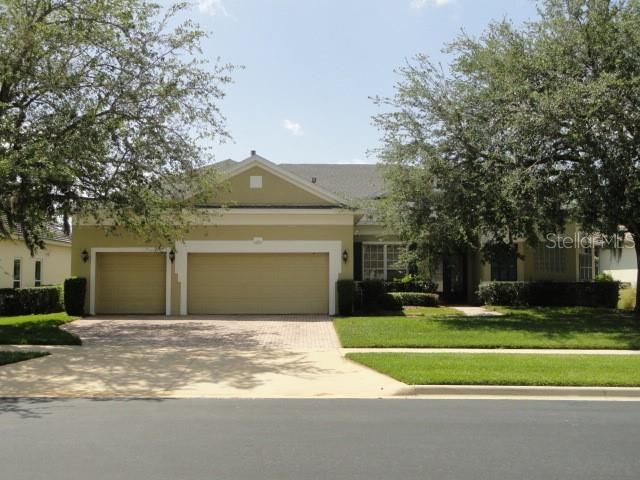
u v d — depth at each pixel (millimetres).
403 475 5633
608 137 15625
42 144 13430
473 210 18234
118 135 15078
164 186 17422
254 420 7859
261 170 21516
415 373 10625
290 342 15203
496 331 16109
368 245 25281
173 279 20953
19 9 14570
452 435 7094
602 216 16250
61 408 8617
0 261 25234
